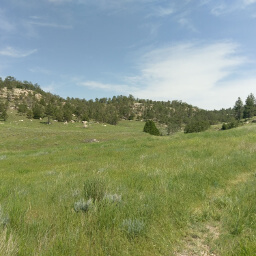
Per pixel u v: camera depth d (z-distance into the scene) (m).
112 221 3.43
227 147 11.66
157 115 177.00
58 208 4.00
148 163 8.91
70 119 118.25
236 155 9.05
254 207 3.79
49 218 3.57
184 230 3.34
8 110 126.00
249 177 6.07
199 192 4.82
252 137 15.76
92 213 3.67
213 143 13.87
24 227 3.20
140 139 24.06
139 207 3.88
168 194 4.58
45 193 5.16
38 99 162.88
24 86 197.00
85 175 7.24
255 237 2.95
